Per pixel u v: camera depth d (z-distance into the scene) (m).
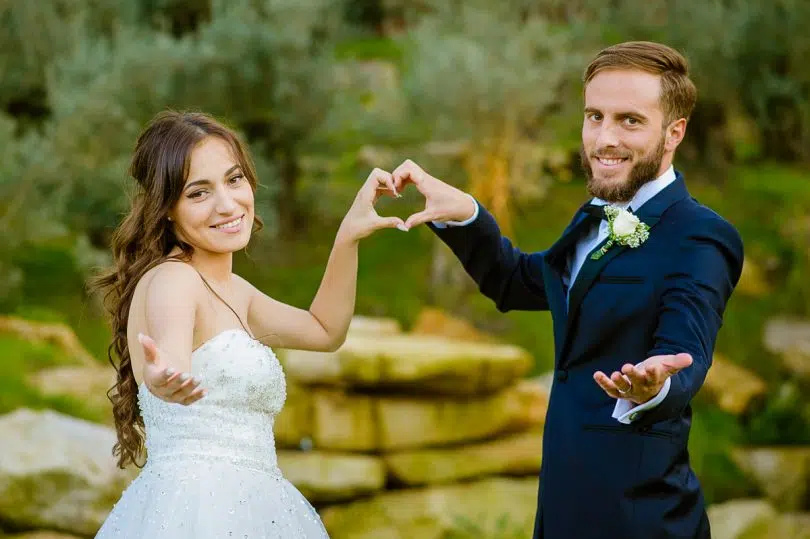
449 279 7.73
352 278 2.66
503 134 7.76
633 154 2.35
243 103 7.74
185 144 2.38
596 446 2.34
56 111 7.50
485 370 6.13
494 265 2.73
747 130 9.23
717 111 8.91
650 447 2.30
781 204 8.56
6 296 7.24
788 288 8.01
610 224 2.37
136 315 2.38
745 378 7.39
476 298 7.71
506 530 5.78
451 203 2.65
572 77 8.28
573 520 2.35
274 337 2.68
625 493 2.30
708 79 8.67
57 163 7.16
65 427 5.45
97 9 8.84
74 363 6.79
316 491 5.82
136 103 7.41
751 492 6.65
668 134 2.38
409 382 6.01
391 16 10.16
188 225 2.41
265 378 2.41
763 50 8.66
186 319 2.28
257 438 2.41
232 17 7.93
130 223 2.47
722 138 9.06
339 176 8.37
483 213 2.70
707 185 8.84
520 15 9.12
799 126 9.09
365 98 8.94
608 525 2.31
